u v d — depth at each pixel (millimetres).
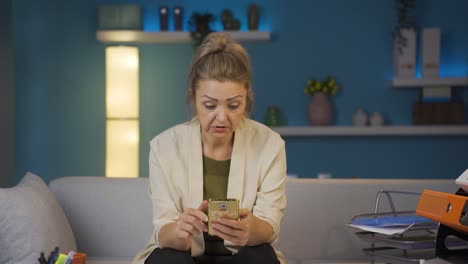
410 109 5156
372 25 5168
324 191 2363
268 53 5188
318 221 2352
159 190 1868
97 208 2381
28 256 1947
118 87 4770
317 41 5184
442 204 1492
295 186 2369
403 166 5160
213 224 1601
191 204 1854
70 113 5188
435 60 4992
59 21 5168
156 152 1891
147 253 1842
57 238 2064
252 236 1691
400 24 5008
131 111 4793
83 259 1521
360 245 2338
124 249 2365
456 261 1513
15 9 5148
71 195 2387
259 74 5188
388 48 5164
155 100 5203
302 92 5180
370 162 5164
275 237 1809
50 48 5168
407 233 1785
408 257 1657
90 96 5191
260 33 5020
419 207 1600
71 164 5191
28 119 5180
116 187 2396
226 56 1708
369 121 5109
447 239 1647
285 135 5125
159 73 5207
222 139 1857
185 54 5199
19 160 5176
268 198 1855
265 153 1886
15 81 5160
